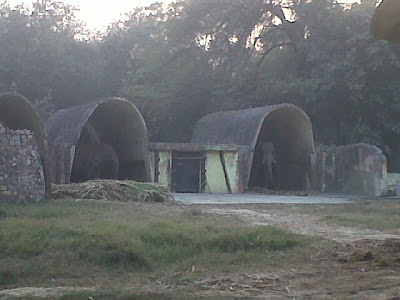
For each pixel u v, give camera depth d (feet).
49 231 40.75
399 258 34.96
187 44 135.44
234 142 108.17
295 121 110.52
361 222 53.93
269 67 146.30
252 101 129.39
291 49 143.02
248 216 59.11
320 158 109.09
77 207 61.72
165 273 31.32
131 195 74.59
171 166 101.76
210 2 130.31
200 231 42.22
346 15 123.34
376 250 37.96
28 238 37.32
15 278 29.60
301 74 132.77
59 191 72.18
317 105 126.93
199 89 138.00
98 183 75.25
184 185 102.58
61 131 104.42
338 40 125.59
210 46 134.00
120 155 113.70
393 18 33.47
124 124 107.04
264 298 25.12
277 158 121.49
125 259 33.01
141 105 136.46
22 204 63.82
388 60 117.60
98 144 113.39
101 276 30.55
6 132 65.51
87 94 161.27
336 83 121.29
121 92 144.97
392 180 98.99
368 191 98.27
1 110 88.43
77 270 31.19
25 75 148.46
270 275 30.58
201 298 25.16
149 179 101.04
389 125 122.83
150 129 140.15
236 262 34.17
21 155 66.49
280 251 37.78
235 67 132.57
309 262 34.37
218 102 135.13
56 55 151.74
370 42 117.80
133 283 28.99
